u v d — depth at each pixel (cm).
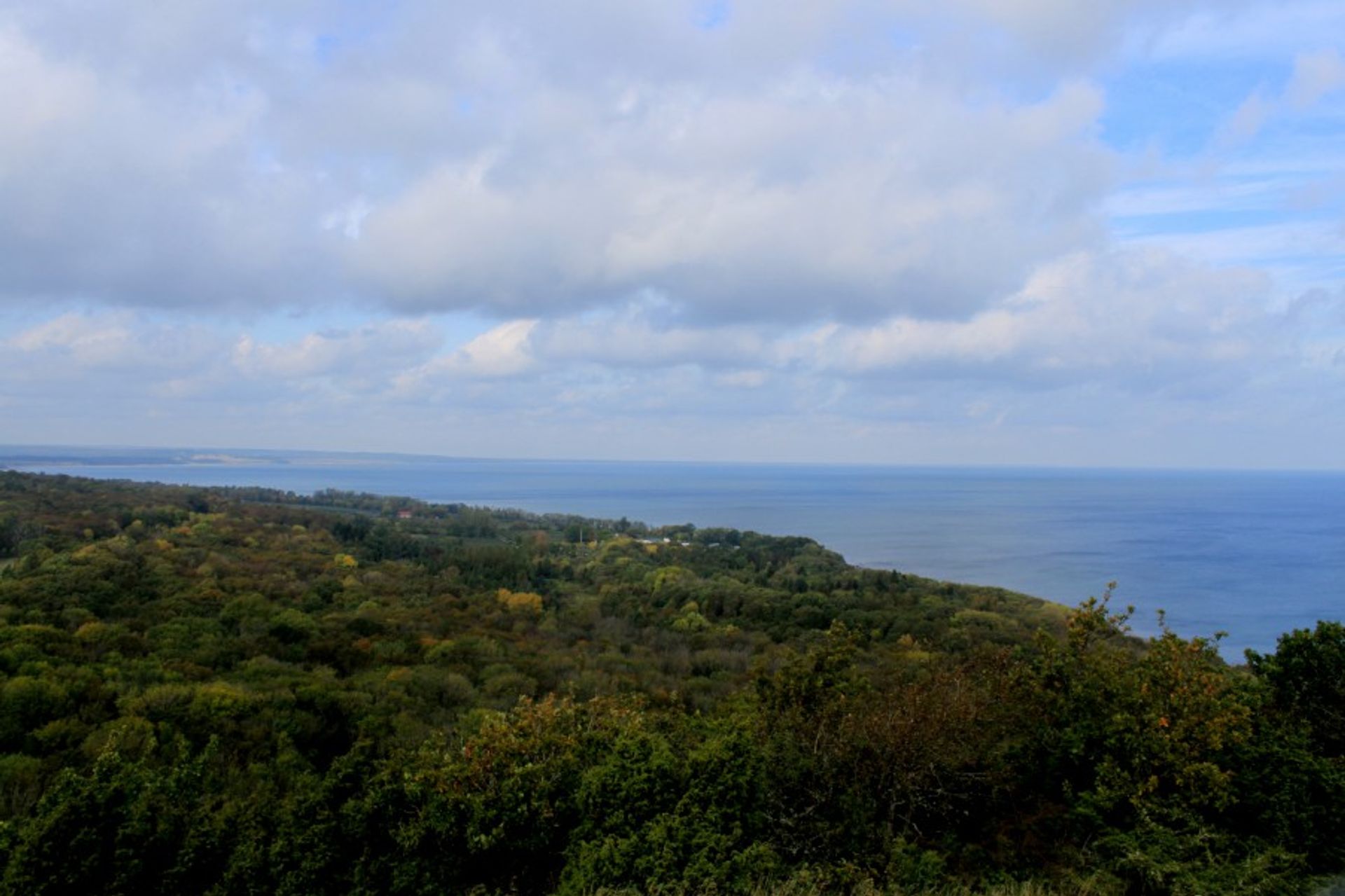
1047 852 669
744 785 655
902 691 777
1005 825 691
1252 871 589
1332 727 785
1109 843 635
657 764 670
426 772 677
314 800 658
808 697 793
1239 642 4072
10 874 588
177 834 645
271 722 1802
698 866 593
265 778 1452
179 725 1706
